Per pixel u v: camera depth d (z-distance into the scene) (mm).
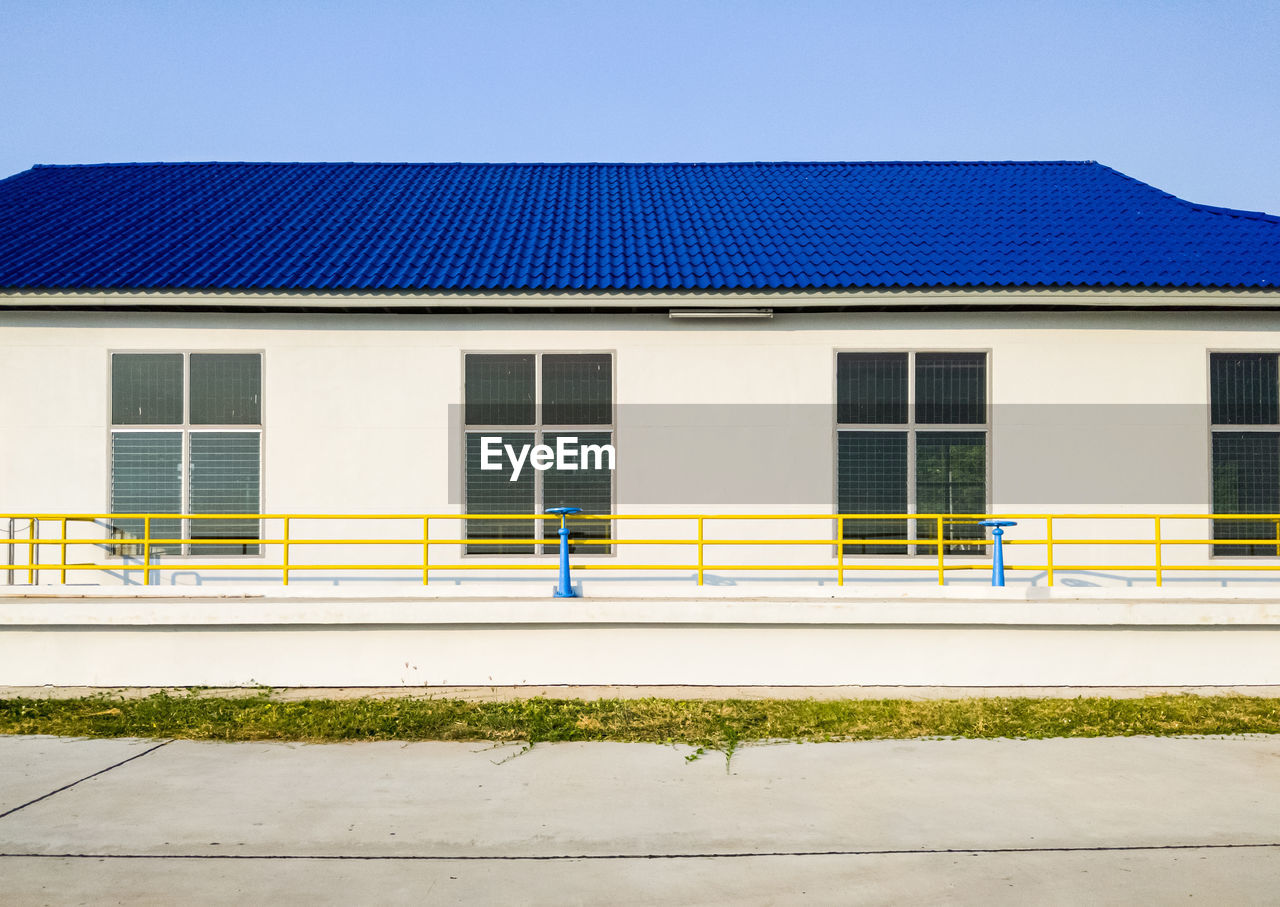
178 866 6309
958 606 11219
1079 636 11375
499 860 6434
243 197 16906
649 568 12195
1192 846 6688
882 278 12734
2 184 17812
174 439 13016
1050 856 6504
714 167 19625
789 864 6371
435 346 13047
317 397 13000
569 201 16938
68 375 12984
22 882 6031
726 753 8945
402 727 9633
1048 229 14789
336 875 6172
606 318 13039
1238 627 11375
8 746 9102
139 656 11227
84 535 12969
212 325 13000
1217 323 13078
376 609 11102
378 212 16062
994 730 9617
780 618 11180
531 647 11305
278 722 9797
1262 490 13148
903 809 7453
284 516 12172
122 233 14664
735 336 13039
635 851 6594
